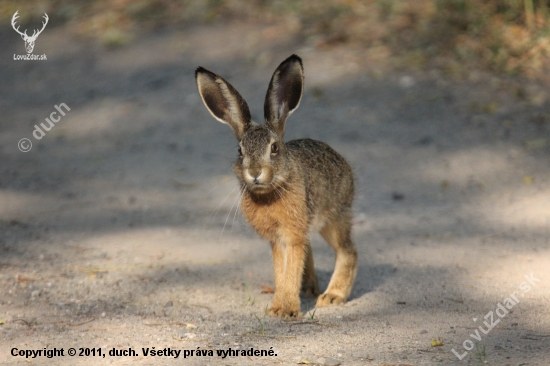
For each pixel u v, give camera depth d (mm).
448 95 16703
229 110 8766
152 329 7879
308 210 8555
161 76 19234
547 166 13586
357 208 12461
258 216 8586
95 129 17141
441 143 14789
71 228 12039
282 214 8445
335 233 9156
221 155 15172
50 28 23703
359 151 14555
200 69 8820
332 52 19031
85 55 21359
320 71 18141
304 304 9094
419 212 12148
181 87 18562
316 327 7945
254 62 18875
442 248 10539
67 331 7824
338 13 21000
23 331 7832
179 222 12203
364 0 21656
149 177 14398
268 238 8758
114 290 9289
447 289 9008
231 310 8617
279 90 8711
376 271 9836
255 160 8148
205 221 12227
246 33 20672
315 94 17172
